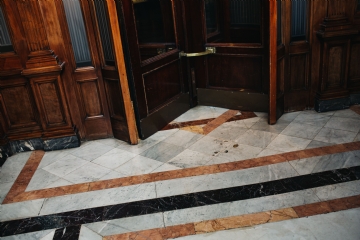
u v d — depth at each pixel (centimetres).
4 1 350
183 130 426
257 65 430
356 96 437
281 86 423
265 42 410
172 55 436
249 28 429
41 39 367
